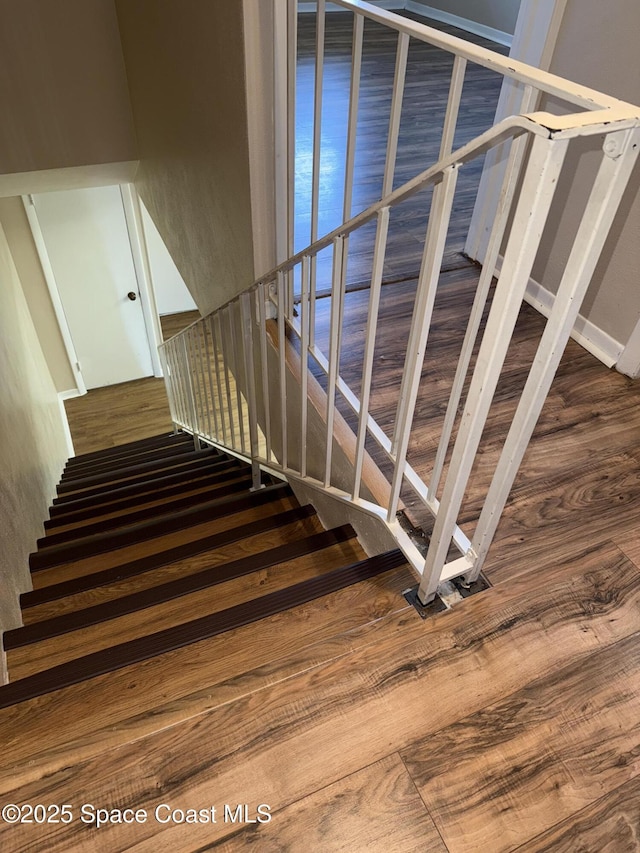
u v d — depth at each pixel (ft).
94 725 4.04
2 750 3.89
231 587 6.19
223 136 7.36
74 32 10.98
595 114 2.44
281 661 4.11
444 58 16.35
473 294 8.04
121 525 8.95
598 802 3.50
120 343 19.07
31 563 7.96
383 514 5.25
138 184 14.23
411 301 7.92
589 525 5.26
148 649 4.55
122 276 17.63
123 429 18.65
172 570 7.09
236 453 10.00
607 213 2.70
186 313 21.09
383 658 4.14
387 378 6.86
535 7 6.52
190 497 9.37
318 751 3.67
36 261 16.34
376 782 3.55
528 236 2.71
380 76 14.80
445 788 3.54
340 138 11.87
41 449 12.62
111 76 11.80
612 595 4.59
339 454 6.61
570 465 5.84
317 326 7.60
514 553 5.01
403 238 9.18
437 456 4.50
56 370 18.75
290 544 6.68
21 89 11.19
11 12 10.34
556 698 3.96
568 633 4.32
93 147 12.57
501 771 3.61
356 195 10.09
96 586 6.99
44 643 5.68
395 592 4.95
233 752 3.65
